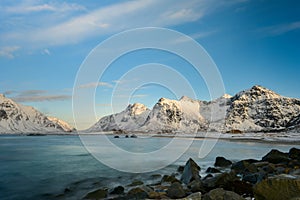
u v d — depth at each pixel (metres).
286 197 8.91
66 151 43.31
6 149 48.44
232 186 12.98
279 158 21.73
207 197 9.85
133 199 12.25
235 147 49.81
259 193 9.55
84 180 18.94
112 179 19.16
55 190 16.14
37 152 41.62
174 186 13.12
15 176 20.88
